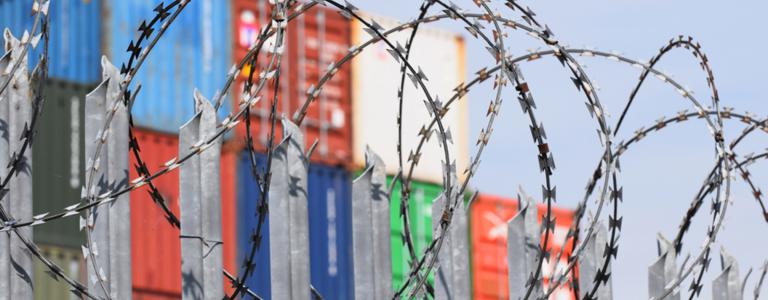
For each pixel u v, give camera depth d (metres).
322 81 9.94
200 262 9.21
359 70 41.75
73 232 34.59
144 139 36.59
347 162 40.50
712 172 11.54
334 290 38.50
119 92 9.23
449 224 9.77
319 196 39.38
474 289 40.97
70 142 35.50
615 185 10.92
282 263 9.40
